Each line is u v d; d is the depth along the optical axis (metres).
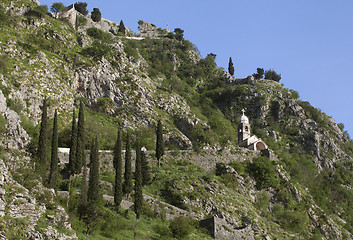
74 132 128.38
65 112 184.12
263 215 147.75
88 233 97.19
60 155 139.25
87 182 124.12
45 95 181.38
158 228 115.06
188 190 138.62
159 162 157.00
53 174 112.56
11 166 101.06
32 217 79.50
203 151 169.75
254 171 164.75
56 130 117.06
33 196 88.75
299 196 167.88
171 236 112.31
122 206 119.31
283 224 147.50
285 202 162.62
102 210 109.69
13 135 117.50
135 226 110.62
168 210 126.75
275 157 185.62
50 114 177.25
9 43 194.25
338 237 162.62
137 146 124.00
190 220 122.44
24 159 110.44
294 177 181.25
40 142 116.12
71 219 93.25
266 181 163.12
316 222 164.25
